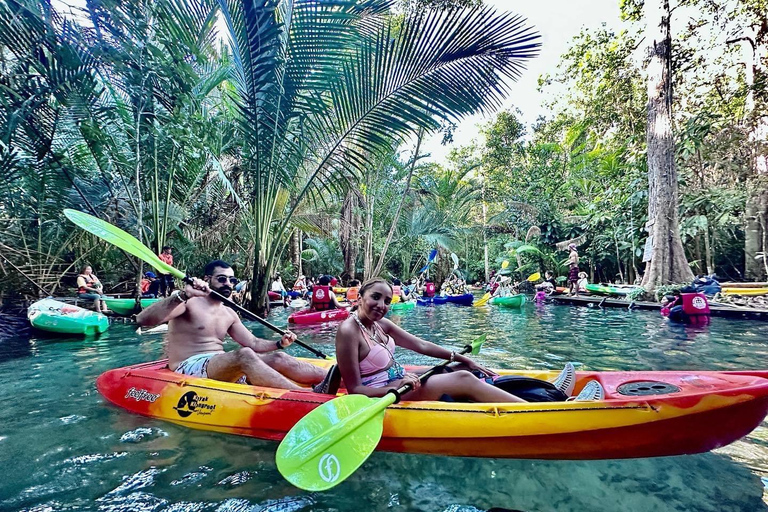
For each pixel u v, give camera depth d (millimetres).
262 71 6996
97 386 3518
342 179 8508
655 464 2287
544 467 2262
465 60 6379
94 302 8742
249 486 2113
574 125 19203
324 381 2834
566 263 16688
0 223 8570
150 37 7691
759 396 2080
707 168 15016
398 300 12000
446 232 17078
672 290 10383
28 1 6297
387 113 7273
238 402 2711
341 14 6707
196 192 11672
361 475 2223
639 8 15227
